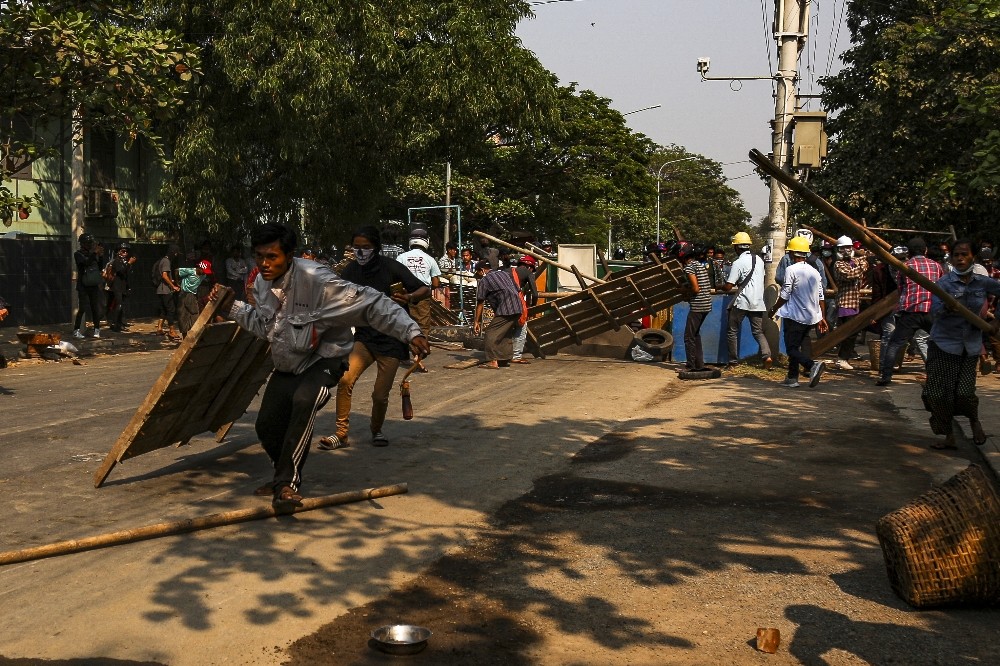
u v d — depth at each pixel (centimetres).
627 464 726
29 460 705
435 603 430
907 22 2658
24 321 1967
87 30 1204
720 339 1438
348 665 363
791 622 416
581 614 420
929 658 383
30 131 2095
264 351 699
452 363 1406
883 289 1349
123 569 461
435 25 2212
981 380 1241
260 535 521
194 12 1900
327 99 1892
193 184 1945
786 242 1423
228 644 378
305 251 1858
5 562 462
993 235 2609
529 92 2297
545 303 1489
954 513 439
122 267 1886
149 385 1140
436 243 3916
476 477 673
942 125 2561
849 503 619
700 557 503
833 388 1171
